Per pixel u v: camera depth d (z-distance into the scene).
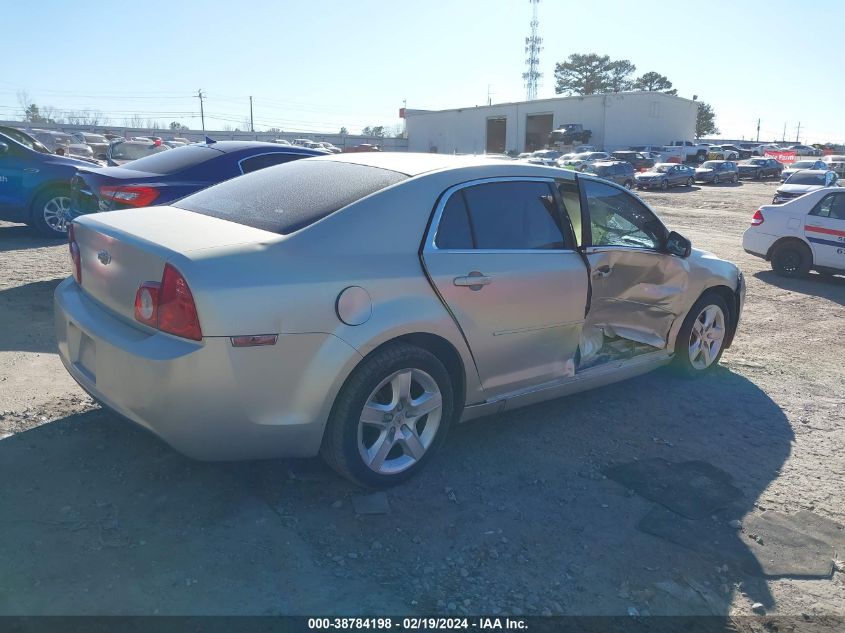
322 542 3.18
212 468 3.71
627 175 38.56
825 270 10.82
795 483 4.07
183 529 3.18
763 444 4.59
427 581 2.99
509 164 4.21
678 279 5.27
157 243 3.18
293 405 3.19
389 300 3.41
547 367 4.28
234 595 2.79
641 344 5.25
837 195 10.73
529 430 4.56
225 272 3.04
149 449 3.85
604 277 4.64
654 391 5.44
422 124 80.31
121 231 3.41
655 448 4.42
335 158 4.29
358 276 3.33
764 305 9.05
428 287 3.56
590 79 104.56
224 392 3.03
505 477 3.91
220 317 2.98
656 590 3.04
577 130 62.62
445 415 3.76
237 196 3.94
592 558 3.23
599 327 5.07
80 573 2.84
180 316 2.99
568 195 4.47
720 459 4.32
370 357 3.38
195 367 2.97
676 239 5.14
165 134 75.56
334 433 3.38
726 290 5.75
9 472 3.53
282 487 3.60
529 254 4.07
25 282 7.48
